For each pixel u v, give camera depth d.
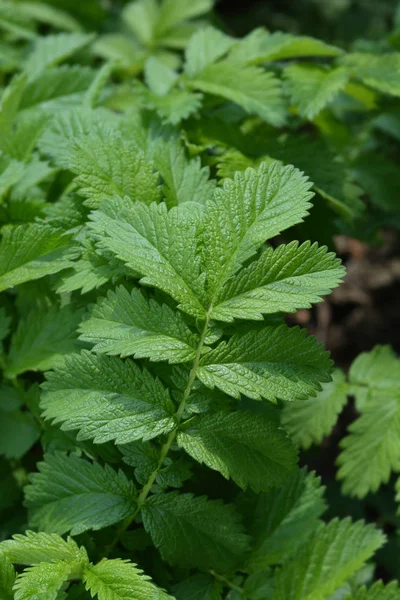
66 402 0.53
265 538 0.58
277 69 0.68
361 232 0.72
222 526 0.55
